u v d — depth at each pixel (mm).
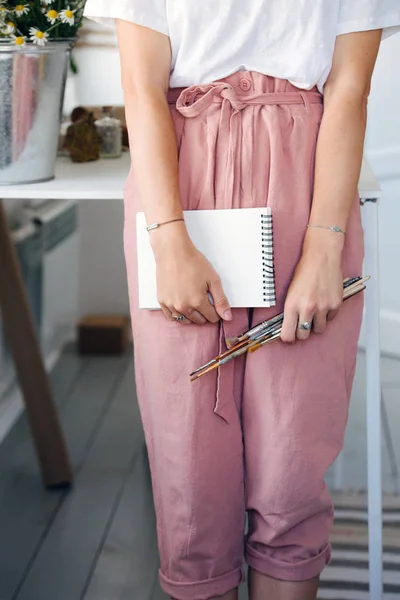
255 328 1460
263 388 1486
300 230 1466
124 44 1484
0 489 2607
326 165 1455
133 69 1474
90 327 3871
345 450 2795
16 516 2434
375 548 1832
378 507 1821
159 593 2043
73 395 3387
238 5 1421
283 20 1424
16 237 3861
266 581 1564
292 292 1436
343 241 1459
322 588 2049
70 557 2211
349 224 1511
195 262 1424
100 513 2447
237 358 1508
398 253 3340
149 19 1452
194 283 1418
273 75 1447
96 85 3006
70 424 3107
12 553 2232
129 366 3729
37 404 2588
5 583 2088
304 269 1436
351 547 2221
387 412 3033
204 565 1556
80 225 3871
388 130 3266
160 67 1477
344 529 2311
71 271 4039
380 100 3248
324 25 1437
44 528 2365
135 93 1474
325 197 1449
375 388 1789
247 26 1424
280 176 1446
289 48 1440
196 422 1490
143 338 1531
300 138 1464
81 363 3760
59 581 2100
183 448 1501
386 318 3400
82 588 2068
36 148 1808
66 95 3018
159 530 1603
